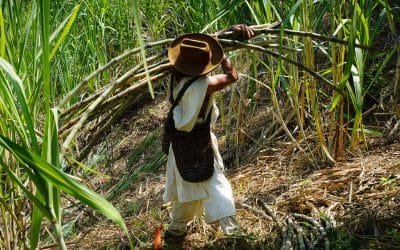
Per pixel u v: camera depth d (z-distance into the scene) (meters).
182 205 3.69
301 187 4.11
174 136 3.49
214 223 3.89
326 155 4.44
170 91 3.46
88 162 6.00
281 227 3.73
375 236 3.44
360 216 3.63
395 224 3.50
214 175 3.51
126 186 5.19
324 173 4.29
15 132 3.07
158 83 6.79
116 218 2.12
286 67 4.98
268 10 3.95
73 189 2.13
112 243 4.18
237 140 5.08
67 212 4.90
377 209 3.65
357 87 3.98
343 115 4.48
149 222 4.30
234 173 4.84
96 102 2.85
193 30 5.29
